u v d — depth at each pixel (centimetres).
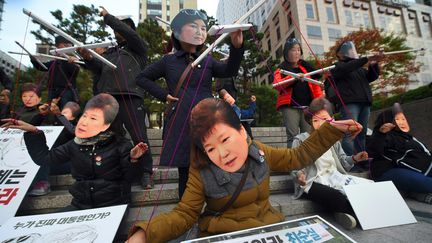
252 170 145
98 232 147
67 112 294
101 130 186
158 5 3956
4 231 147
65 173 281
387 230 183
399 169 260
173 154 180
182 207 134
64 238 143
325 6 2206
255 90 1332
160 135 418
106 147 193
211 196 140
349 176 229
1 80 374
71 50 223
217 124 136
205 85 197
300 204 225
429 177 242
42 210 215
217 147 136
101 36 1312
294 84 305
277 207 219
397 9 2495
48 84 388
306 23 2075
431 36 2531
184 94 189
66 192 245
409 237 169
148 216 201
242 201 140
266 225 132
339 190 211
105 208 171
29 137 180
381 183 213
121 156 188
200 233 148
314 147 145
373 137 286
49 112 306
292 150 154
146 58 287
